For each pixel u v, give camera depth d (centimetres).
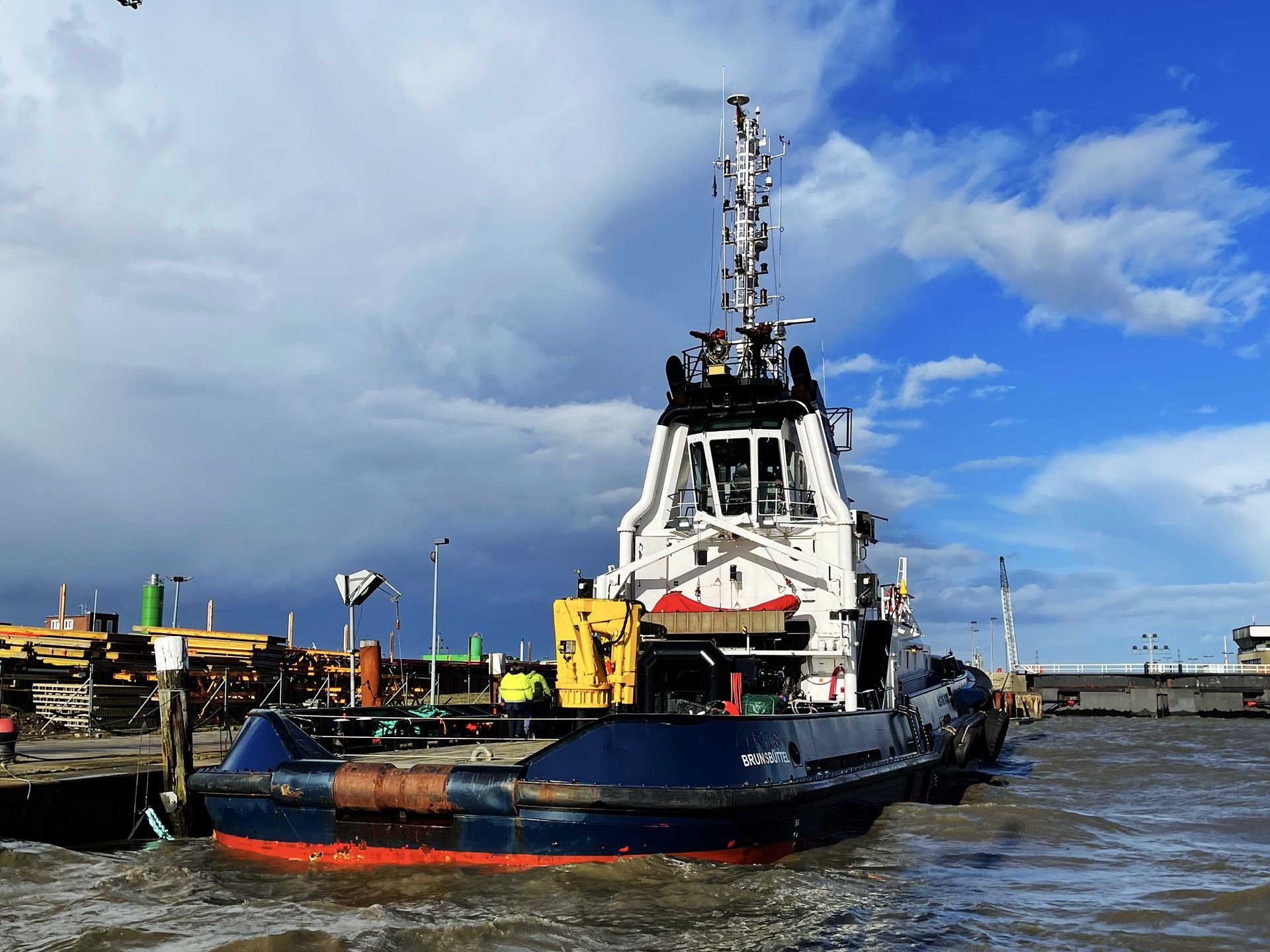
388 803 1084
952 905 1034
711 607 1767
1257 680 6888
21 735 2405
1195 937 924
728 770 1099
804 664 1697
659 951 866
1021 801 2022
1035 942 907
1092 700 6725
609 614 1349
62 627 3481
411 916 942
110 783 1492
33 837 1370
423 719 1396
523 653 4062
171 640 1527
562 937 890
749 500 1819
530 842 1068
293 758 1167
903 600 2188
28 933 921
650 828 1065
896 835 1395
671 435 1850
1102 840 1434
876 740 1516
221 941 870
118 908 994
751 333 1977
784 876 1074
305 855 1138
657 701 1538
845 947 881
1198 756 3262
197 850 1209
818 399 1878
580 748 1086
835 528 1709
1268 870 1246
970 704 2550
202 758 1888
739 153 2270
